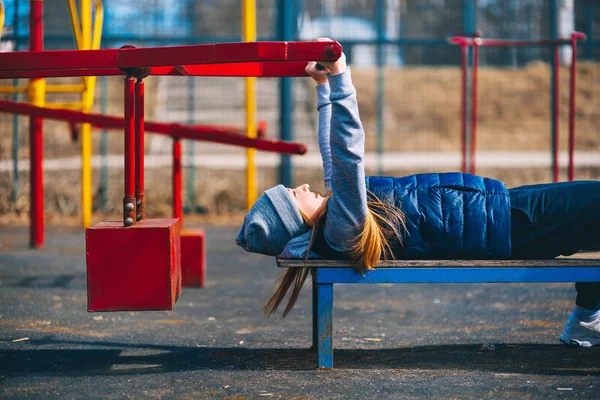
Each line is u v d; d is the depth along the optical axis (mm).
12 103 4738
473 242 2955
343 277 2934
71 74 3242
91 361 3133
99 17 6520
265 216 2990
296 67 3473
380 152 10453
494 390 2668
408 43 9625
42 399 2605
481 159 13633
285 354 3281
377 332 3762
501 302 4570
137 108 3098
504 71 17891
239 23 11930
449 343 3480
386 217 2941
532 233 3020
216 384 2781
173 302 2863
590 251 3248
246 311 4320
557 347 3346
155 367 3037
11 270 5645
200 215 9289
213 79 15461
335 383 2779
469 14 12031
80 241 7223
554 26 10969
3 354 3244
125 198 2877
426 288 5102
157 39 9469
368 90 17297
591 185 3066
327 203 2963
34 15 6289
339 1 13148
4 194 9367
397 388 2707
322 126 3408
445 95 17016
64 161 11742
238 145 4742
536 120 16328
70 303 4418
